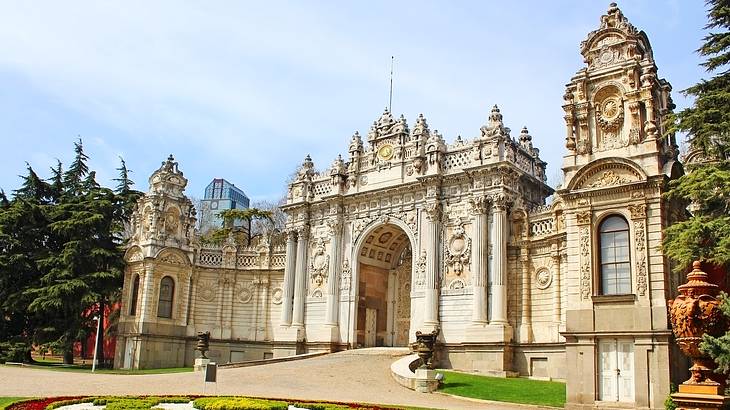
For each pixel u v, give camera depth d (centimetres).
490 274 4684
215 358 6122
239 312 6269
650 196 3150
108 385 3462
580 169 3347
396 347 5525
